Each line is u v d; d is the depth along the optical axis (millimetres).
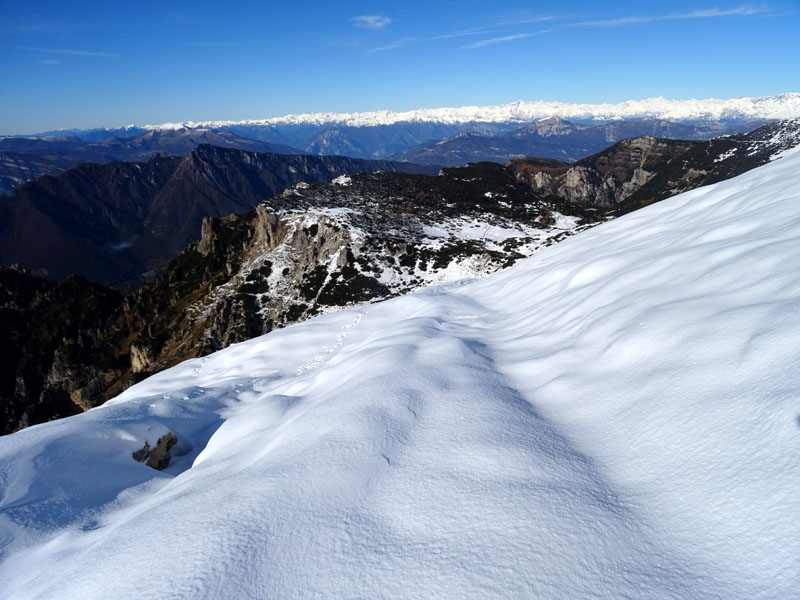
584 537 4457
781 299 6266
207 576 5012
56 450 10883
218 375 21984
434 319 18547
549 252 26516
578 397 7363
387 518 5367
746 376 5324
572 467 5602
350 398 8969
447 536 4852
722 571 3689
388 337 15828
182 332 65875
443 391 8688
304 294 64375
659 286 9453
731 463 4500
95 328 89812
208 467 9109
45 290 101688
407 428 7430
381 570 4590
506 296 20391
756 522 3877
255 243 80062
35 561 7086
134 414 14000
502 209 101688
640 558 4094
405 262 69500
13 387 84062
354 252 69500
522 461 5922
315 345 23172
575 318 10875
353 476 6340
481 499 5324
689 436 5145
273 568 4941
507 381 9031
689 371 6109
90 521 8570
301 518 5680
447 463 6230
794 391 4621
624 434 5914
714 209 14578
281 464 7145
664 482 4820
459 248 71875
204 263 82625
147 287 88062
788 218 9359
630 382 6891
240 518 5934
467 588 4137
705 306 7316
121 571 5602
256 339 26859
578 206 111000
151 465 11547
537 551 4402
